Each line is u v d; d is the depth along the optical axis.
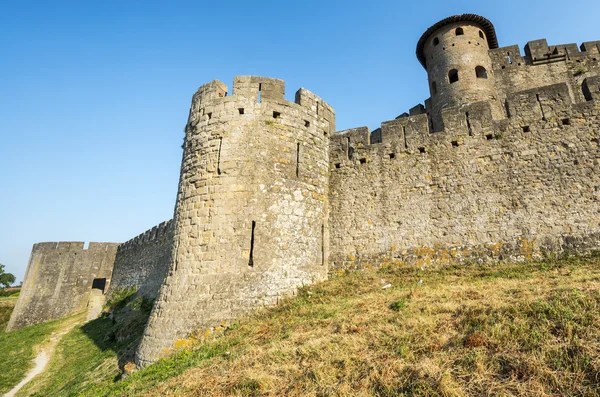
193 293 12.55
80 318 34.91
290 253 13.86
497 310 7.46
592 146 13.35
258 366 7.55
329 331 8.86
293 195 14.64
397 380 5.79
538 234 13.05
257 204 13.62
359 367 6.52
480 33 26.75
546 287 8.95
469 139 15.16
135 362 12.54
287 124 15.38
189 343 11.60
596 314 6.34
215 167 14.12
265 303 12.62
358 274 14.99
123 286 35.97
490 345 6.21
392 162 16.20
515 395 5.01
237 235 13.10
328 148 17.38
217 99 15.30
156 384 8.69
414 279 13.44
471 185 14.53
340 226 16.17
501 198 13.93
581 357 5.36
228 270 12.71
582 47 24.41
